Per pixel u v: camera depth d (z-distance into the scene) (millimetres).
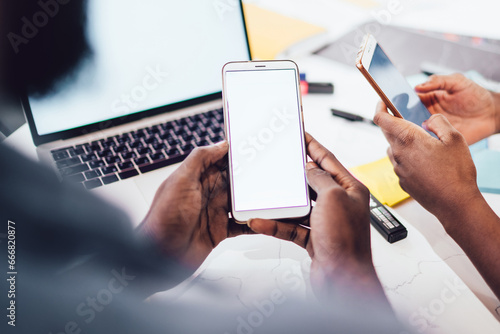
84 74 719
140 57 751
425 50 1040
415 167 623
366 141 804
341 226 526
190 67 800
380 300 508
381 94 628
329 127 837
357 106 888
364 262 530
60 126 730
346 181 590
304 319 554
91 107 745
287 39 1035
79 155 714
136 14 724
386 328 504
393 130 636
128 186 679
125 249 587
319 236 544
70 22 680
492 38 1081
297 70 642
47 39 673
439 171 599
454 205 585
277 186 630
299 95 641
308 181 600
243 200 625
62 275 563
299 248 627
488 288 562
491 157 739
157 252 589
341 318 531
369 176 720
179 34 770
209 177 629
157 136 762
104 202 644
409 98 719
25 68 677
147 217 580
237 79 639
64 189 639
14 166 646
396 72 717
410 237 628
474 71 963
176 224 573
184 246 593
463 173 596
